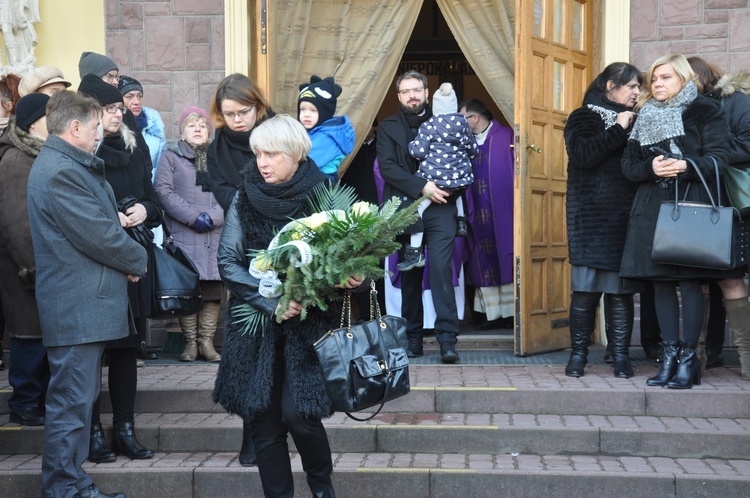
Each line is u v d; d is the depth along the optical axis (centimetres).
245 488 451
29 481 453
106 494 434
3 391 531
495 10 696
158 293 489
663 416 507
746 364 542
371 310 375
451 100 611
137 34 687
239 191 385
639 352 643
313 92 516
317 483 380
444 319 604
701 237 496
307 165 379
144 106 682
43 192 407
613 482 439
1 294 501
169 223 619
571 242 558
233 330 380
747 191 522
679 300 656
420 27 1035
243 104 461
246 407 365
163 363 615
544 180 645
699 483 435
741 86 539
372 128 761
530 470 448
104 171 452
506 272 724
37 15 704
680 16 652
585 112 555
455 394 516
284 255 350
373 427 486
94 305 411
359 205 363
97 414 470
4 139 480
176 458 479
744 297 538
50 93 526
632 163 527
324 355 354
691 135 520
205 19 682
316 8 719
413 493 445
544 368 584
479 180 725
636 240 526
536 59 635
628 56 660
